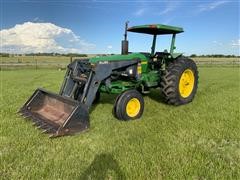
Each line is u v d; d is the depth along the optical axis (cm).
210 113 623
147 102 751
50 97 574
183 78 718
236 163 375
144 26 659
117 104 568
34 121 534
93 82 546
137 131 501
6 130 495
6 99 788
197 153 401
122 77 641
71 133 474
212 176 337
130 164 363
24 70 2442
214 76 1650
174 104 702
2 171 351
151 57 728
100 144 437
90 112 641
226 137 470
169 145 429
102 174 340
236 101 761
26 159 382
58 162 372
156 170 351
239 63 3453
